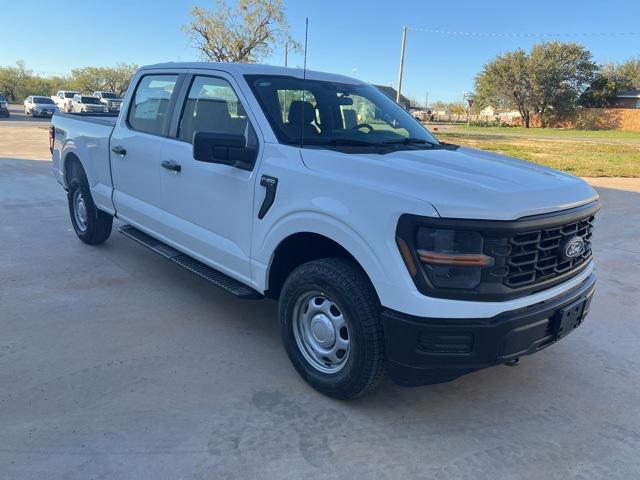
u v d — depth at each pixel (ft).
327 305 10.53
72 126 19.83
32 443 9.09
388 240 9.00
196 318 14.38
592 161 61.11
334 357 10.57
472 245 8.71
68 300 15.15
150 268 18.08
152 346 12.71
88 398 10.45
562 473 9.01
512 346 9.16
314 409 10.47
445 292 8.79
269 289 11.80
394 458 9.19
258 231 11.53
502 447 9.62
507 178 9.93
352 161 10.16
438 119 261.65
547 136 139.03
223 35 134.31
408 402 10.92
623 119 194.59
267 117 11.84
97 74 261.44
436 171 9.81
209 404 10.46
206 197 13.01
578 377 12.23
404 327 8.95
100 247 20.18
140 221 16.01
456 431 10.03
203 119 13.51
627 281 19.07
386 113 14.34
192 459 8.89
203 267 13.87
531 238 9.22
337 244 10.41
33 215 24.82
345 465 8.95
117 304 15.05
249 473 8.64
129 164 16.14
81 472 8.47
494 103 222.28
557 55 206.28
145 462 8.76
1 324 13.44
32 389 10.67
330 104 13.12
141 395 10.64
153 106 15.58
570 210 9.78
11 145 57.67
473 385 11.73
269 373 11.75
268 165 11.27
